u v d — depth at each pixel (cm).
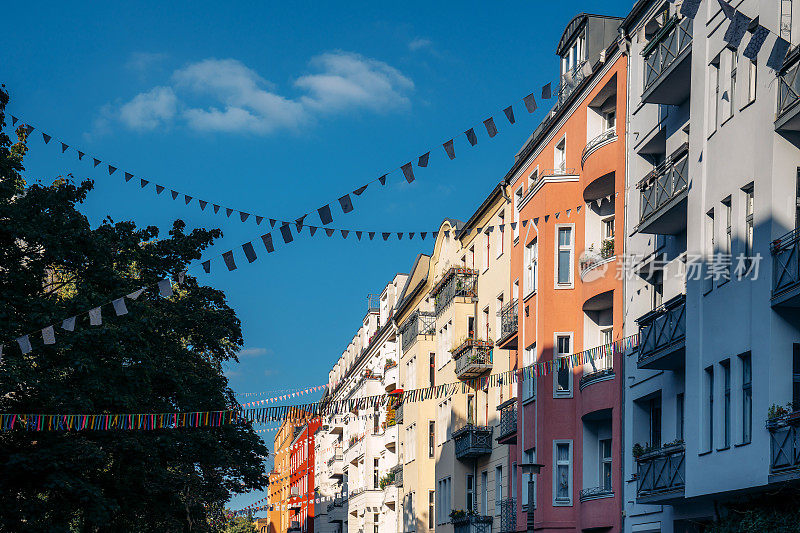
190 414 2977
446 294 4578
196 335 3444
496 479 3938
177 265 3272
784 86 1852
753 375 1912
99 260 2708
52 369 2595
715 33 2177
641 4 2686
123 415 2633
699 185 2202
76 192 2741
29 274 2623
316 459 8888
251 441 3481
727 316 2042
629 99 2817
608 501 2789
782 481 1792
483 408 4250
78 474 2662
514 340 3616
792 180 1875
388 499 5762
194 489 3362
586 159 3002
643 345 2444
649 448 2444
